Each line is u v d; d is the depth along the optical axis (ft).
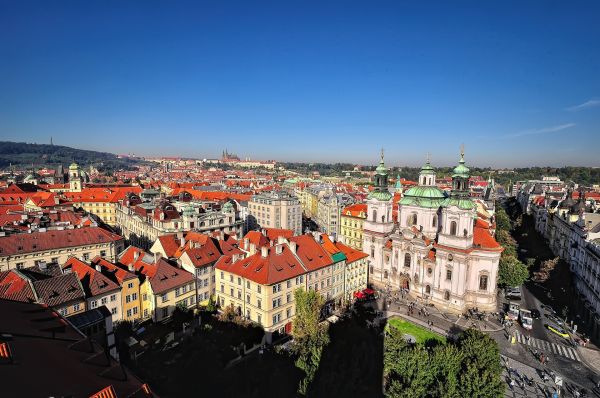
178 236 366.02
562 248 471.21
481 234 358.23
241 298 296.30
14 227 375.25
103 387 94.94
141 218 501.56
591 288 335.47
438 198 399.85
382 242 411.13
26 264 328.29
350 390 203.92
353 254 372.99
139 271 298.56
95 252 369.30
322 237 363.56
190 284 305.12
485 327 318.24
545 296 391.24
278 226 640.17
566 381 246.47
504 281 380.78
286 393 203.62
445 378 198.08
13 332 115.34
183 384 208.74
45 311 150.51
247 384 212.43
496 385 185.98
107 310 226.79
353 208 545.44
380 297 377.30
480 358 203.62
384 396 202.28
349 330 271.69
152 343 253.44
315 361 214.07
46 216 439.22
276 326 282.36
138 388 100.73
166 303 287.28
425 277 371.35
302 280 302.86
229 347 252.01
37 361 98.32
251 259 302.25
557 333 308.19
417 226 404.77
